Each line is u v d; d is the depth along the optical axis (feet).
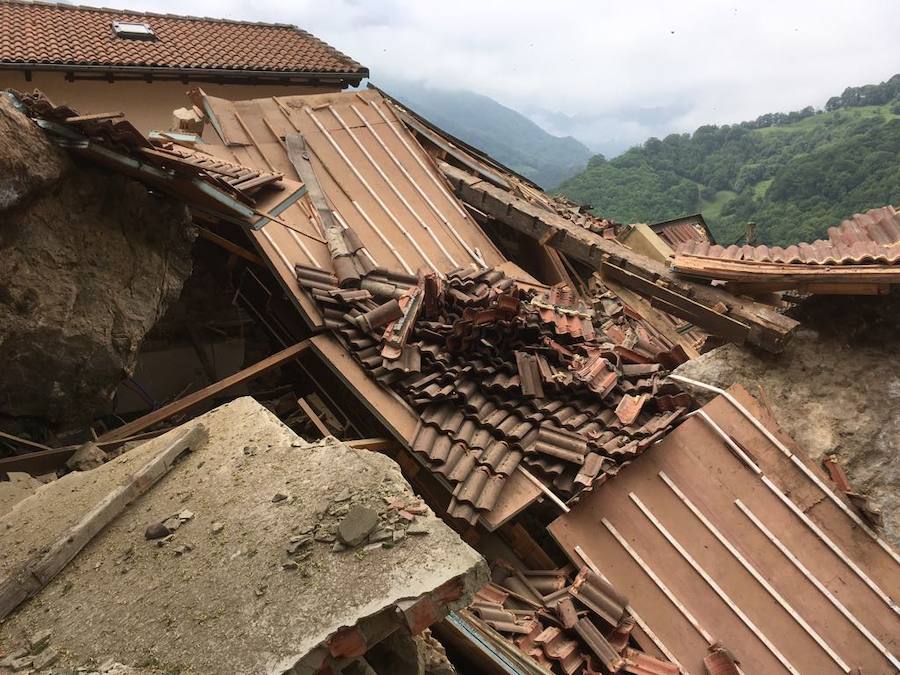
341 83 60.44
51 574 11.91
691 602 22.25
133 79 50.88
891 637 21.53
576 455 23.24
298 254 29.94
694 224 71.61
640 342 32.30
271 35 62.75
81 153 18.25
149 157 18.16
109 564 12.10
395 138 40.19
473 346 26.55
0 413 19.17
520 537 24.43
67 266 18.78
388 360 25.14
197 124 35.68
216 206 21.52
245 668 9.61
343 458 13.66
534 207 39.60
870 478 25.29
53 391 19.53
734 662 20.76
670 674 20.44
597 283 43.62
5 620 11.28
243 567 11.37
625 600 21.81
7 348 17.87
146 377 32.94
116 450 20.94
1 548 12.82
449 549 11.30
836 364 27.35
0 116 16.30
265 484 13.37
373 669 12.25
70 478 14.82
